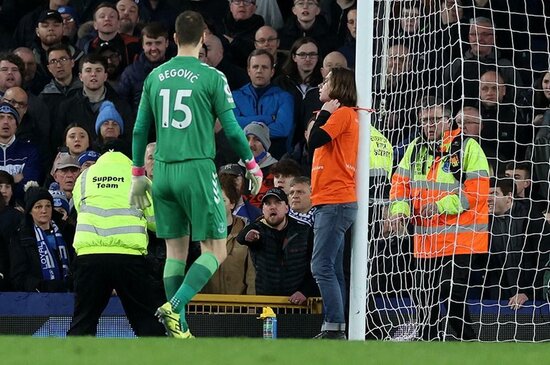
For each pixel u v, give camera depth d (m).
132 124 46.03
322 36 51.16
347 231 38.16
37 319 37.16
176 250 30.33
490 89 45.66
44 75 49.12
